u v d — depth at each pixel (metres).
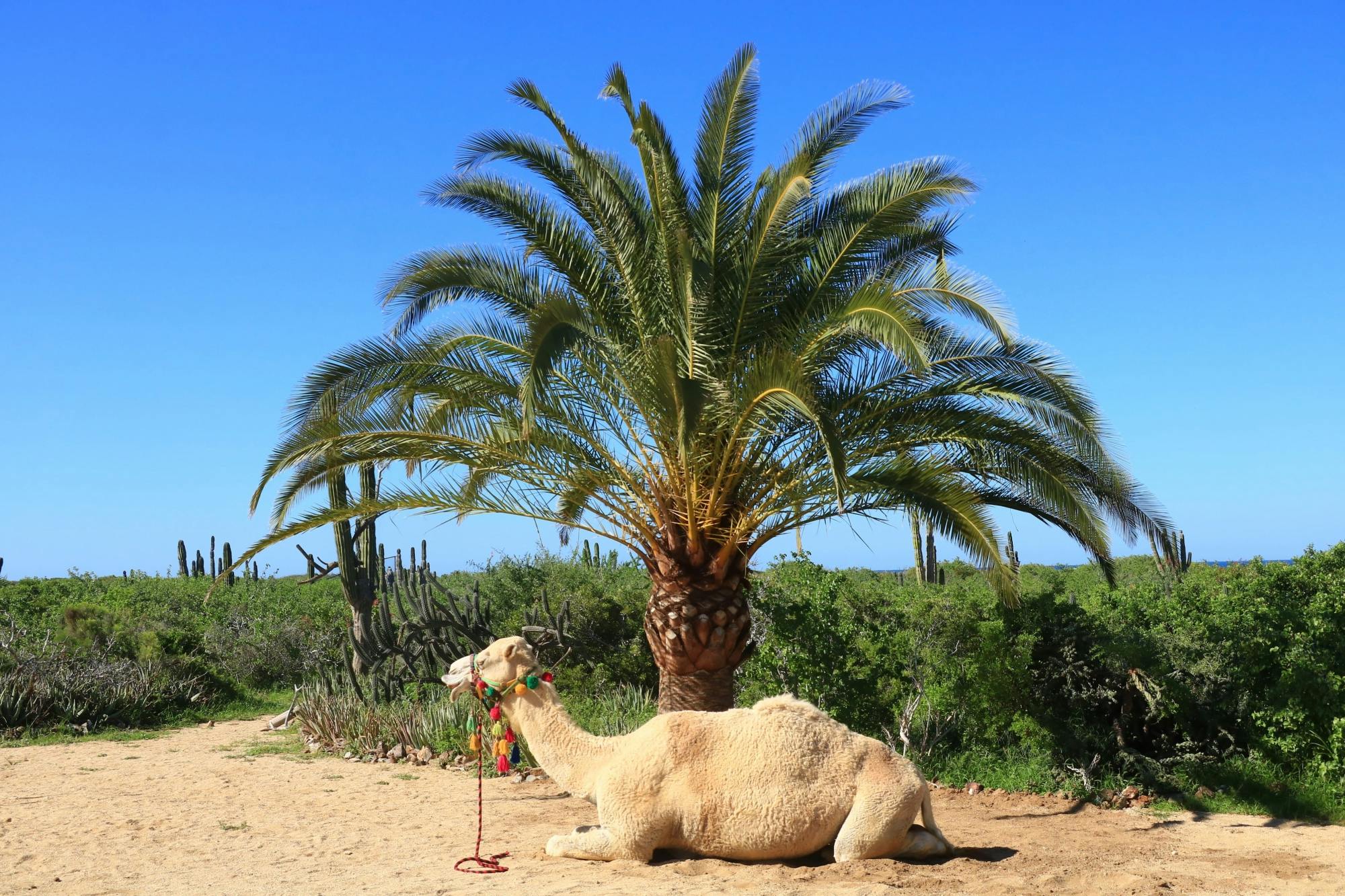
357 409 9.31
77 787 10.70
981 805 9.38
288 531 9.56
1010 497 10.35
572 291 9.51
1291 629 10.26
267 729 15.74
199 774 11.48
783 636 10.84
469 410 9.71
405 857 7.20
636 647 15.71
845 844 6.37
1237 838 7.93
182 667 18.58
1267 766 9.72
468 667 7.11
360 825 8.57
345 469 9.80
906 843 6.54
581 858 6.70
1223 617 10.49
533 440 9.26
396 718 13.04
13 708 15.16
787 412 8.05
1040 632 10.62
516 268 9.66
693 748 6.64
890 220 9.11
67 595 29.92
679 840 6.57
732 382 9.02
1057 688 10.54
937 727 10.90
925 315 9.25
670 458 9.06
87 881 6.66
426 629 15.22
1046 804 9.37
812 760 6.53
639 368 8.69
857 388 9.25
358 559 17.25
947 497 8.72
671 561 9.50
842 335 8.96
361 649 15.33
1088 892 5.83
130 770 11.88
